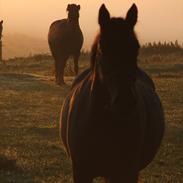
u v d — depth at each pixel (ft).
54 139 59.82
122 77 23.86
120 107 23.88
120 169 27.12
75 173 28.48
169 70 125.59
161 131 31.68
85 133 27.22
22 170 45.78
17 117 72.28
